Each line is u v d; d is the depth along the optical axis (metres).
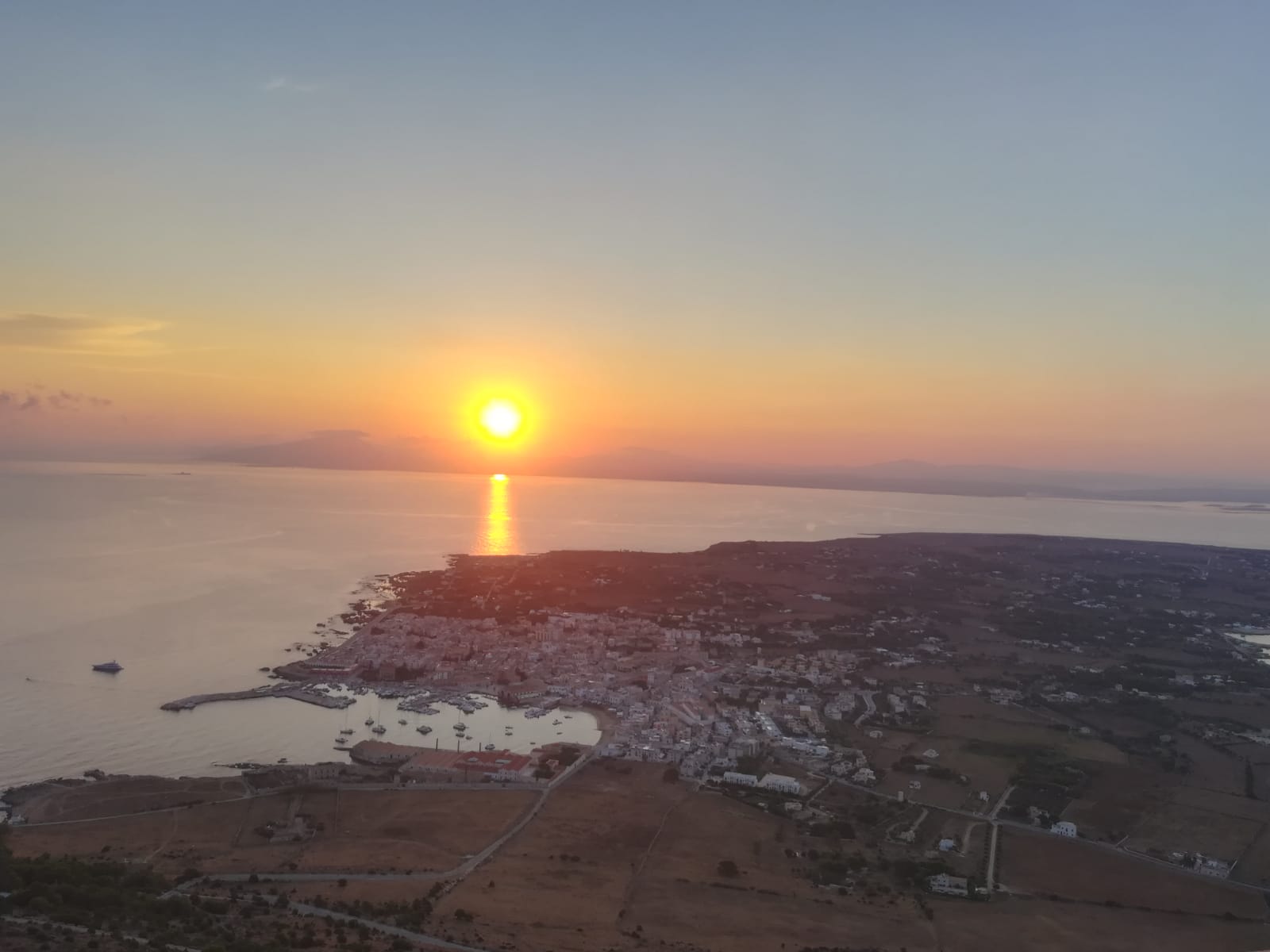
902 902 173.12
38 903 131.62
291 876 172.00
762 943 152.75
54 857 175.12
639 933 153.38
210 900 151.38
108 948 117.12
